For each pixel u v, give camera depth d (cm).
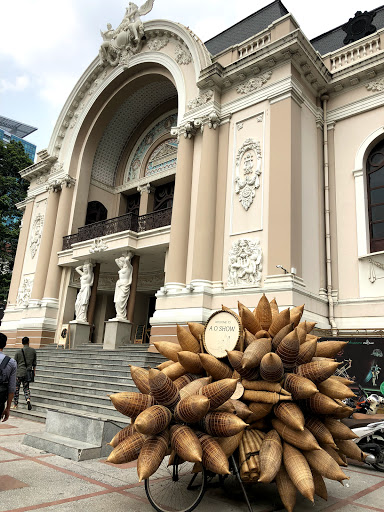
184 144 1320
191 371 425
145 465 320
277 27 1244
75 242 1686
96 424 560
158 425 333
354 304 1088
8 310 1903
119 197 1917
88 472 466
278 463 349
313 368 385
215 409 355
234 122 1267
